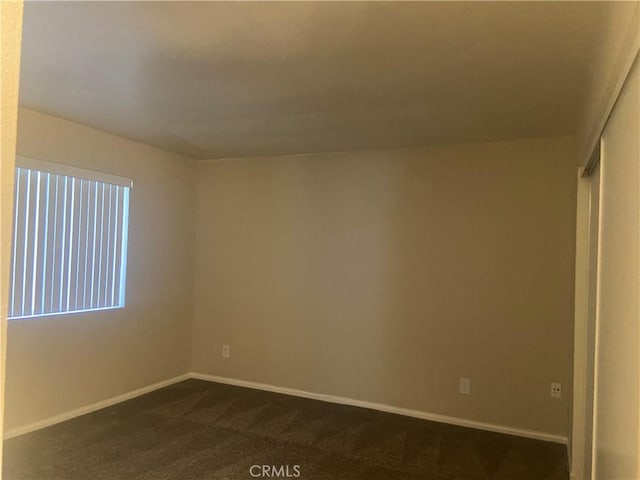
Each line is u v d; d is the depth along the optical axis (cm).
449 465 295
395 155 395
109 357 385
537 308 346
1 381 49
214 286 466
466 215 369
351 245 409
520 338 350
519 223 352
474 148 368
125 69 236
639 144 120
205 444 317
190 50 211
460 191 371
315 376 420
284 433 339
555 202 342
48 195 334
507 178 357
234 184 459
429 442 330
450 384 371
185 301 465
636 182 124
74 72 242
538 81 236
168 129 354
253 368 446
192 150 427
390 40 195
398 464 295
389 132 342
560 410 337
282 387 434
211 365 466
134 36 198
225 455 301
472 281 366
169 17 180
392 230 395
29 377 325
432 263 380
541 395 343
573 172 335
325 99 273
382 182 399
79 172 349
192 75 242
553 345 340
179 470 279
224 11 174
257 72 235
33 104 300
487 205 362
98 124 345
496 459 304
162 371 439
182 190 457
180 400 404
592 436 224
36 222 327
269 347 440
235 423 356
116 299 393
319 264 421
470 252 367
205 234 471
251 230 450
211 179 469
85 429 335
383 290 396
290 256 434
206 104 290
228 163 462
